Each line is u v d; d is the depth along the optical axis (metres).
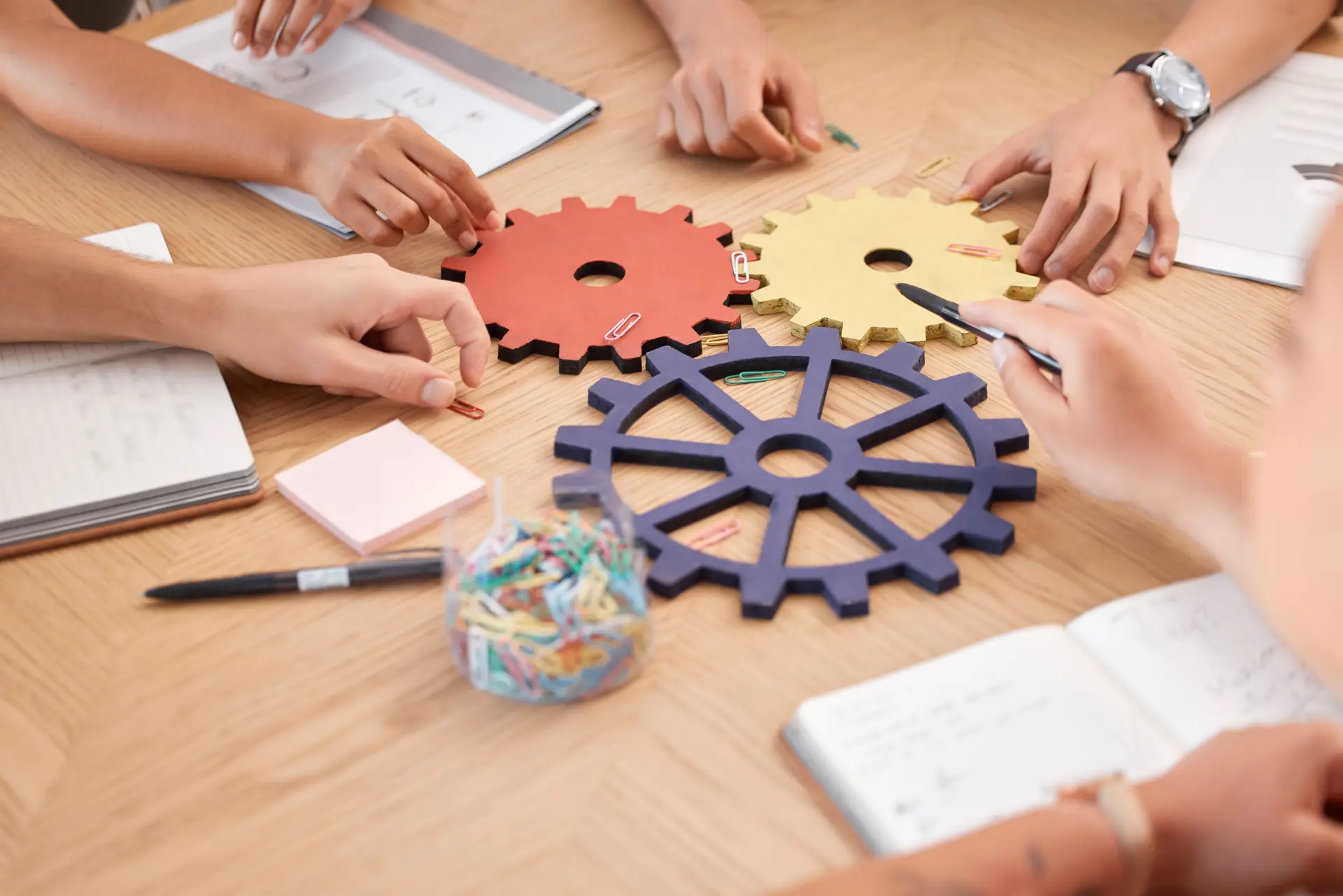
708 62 1.27
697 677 0.72
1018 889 0.57
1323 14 1.36
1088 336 0.81
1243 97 1.29
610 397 0.92
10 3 1.29
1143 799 0.61
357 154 1.09
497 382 0.96
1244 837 0.59
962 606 0.76
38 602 0.78
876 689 0.69
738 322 1.00
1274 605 0.42
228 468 0.84
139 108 1.19
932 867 0.58
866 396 0.94
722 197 1.17
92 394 0.91
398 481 0.85
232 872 0.63
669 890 0.61
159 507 0.84
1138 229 1.08
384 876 0.62
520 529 0.75
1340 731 0.62
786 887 0.58
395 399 0.93
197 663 0.74
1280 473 0.40
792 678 0.72
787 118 1.30
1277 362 0.41
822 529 0.82
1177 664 0.70
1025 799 0.64
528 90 1.31
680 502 0.82
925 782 0.65
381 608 0.77
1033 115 1.29
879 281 1.04
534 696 0.70
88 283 0.94
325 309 0.92
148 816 0.65
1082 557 0.79
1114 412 0.79
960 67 1.37
